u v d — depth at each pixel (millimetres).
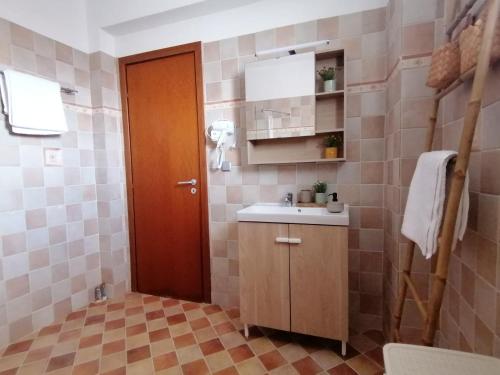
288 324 1523
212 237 2078
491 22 691
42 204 1820
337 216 1384
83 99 2090
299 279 1479
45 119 1733
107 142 2148
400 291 1217
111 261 2207
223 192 2027
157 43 2090
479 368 704
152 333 1727
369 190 1706
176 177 2145
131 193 2273
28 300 1741
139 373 1382
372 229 1713
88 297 2141
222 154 1985
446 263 807
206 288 2115
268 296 1549
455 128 1140
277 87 1736
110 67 2180
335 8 1679
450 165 899
